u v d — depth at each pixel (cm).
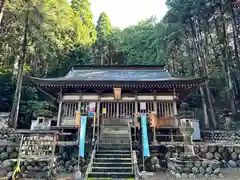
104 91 1388
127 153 849
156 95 1347
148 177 761
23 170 772
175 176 766
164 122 1205
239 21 1947
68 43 2667
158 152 958
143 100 1338
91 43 3100
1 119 1739
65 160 929
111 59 3105
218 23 2114
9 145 897
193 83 1273
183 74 2517
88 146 943
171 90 1342
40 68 2370
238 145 926
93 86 1320
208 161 795
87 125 1007
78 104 1334
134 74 1570
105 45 3148
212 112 1705
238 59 1905
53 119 1357
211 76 2039
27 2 1608
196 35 2062
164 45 2433
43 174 751
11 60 2219
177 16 2198
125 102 1344
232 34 2055
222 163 881
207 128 1686
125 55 3206
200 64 2028
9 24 1816
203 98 1802
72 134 1182
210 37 2155
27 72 2169
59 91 1389
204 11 2014
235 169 855
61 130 1223
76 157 927
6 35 1831
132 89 1355
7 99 2061
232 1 1866
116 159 783
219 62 2083
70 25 2680
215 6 1956
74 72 1653
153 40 3203
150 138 1028
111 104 1344
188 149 840
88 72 1650
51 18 1766
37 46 1995
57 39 2406
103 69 1759
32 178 739
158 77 1437
